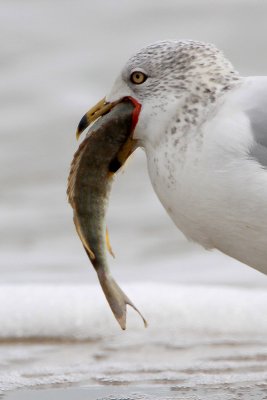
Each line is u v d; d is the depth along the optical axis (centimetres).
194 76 834
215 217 815
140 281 1345
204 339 1085
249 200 795
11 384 909
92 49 2525
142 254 1520
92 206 865
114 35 2614
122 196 1755
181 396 862
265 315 1156
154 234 1602
